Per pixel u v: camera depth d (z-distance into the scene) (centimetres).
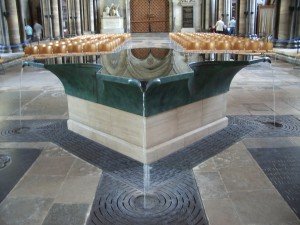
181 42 1266
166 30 4262
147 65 557
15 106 830
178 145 536
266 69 1382
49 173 468
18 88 1055
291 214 365
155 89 441
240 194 407
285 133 609
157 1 4194
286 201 390
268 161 496
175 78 447
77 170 475
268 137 590
